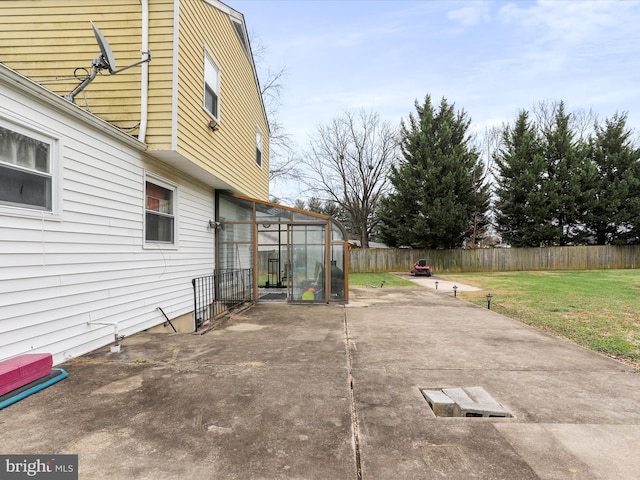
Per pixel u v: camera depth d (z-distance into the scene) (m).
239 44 8.98
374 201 28.47
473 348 4.77
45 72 5.49
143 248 5.55
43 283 3.67
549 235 22.81
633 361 4.45
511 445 2.35
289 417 2.69
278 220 8.75
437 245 23.06
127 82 5.42
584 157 23.70
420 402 3.02
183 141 5.72
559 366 4.04
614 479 2.00
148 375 3.55
